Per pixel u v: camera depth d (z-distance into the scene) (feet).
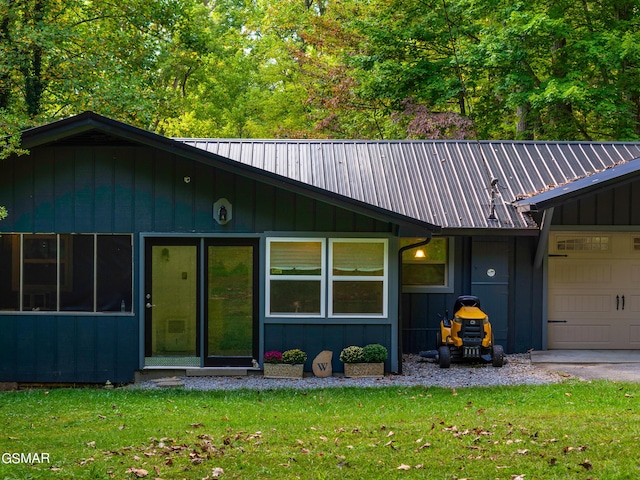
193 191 40.73
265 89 105.50
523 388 36.37
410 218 38.93
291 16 99.19
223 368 40.70
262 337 40.98
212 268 41.09
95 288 40.63
